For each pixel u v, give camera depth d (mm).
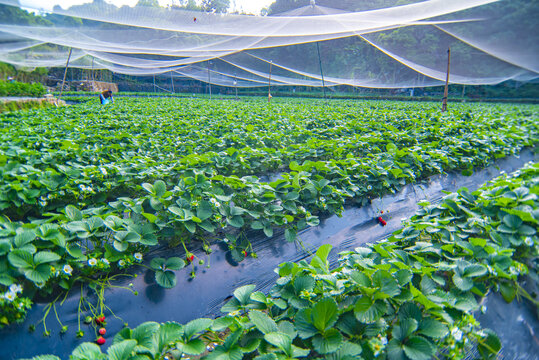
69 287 3027
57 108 16641
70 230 3178
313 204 4961
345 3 33344
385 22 13672
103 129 10125
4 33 15484
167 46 19188
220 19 12484
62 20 13578
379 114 14555
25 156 5840
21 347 2623
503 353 2670
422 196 6184
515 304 3021
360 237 4926
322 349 2088
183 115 13992
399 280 2482
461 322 2422
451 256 3164
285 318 2602
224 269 3896
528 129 11672
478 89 41188
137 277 3432
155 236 3512
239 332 2240
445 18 16516
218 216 4027
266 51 32500
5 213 4402
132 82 61031
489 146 7941
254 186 4613
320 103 29859
